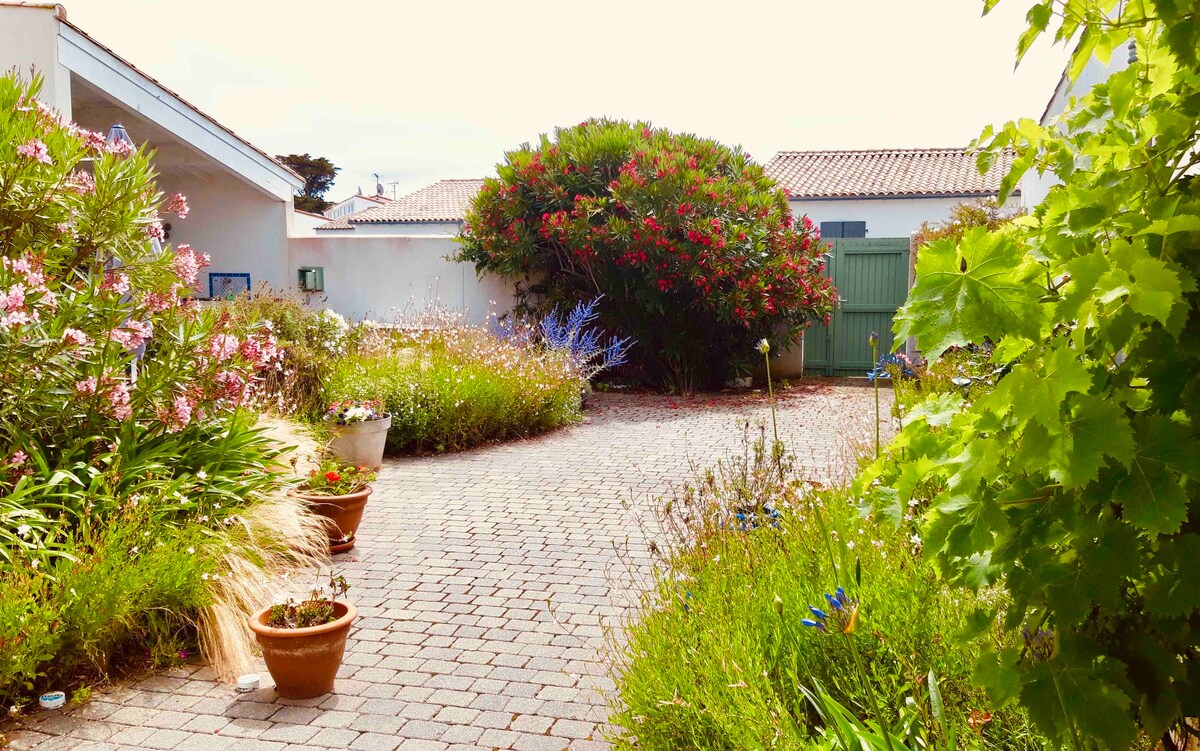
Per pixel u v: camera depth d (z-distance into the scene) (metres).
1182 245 1.57
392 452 8.79
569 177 14.04
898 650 2.70
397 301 15.41
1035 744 2.30
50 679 3.65
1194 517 1.62
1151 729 1.67
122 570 3.86
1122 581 1.69
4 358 4.36
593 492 7.20
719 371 14.19
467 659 4.00
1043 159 2.00
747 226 13.59
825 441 9.23
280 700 3.61
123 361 4.89
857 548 3.44
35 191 5.10
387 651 4.09
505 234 14.02
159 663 3.91
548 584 5.00
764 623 3.02
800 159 25.69
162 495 4.49
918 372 9.15
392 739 3.29
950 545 1.69
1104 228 1.64
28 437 4.47
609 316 13.93
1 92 5.47
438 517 6.42
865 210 22.64
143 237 5.56
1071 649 1.68
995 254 1.50
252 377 5.68
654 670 2.93
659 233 12.87
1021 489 1.69
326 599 3.87
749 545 3.78
